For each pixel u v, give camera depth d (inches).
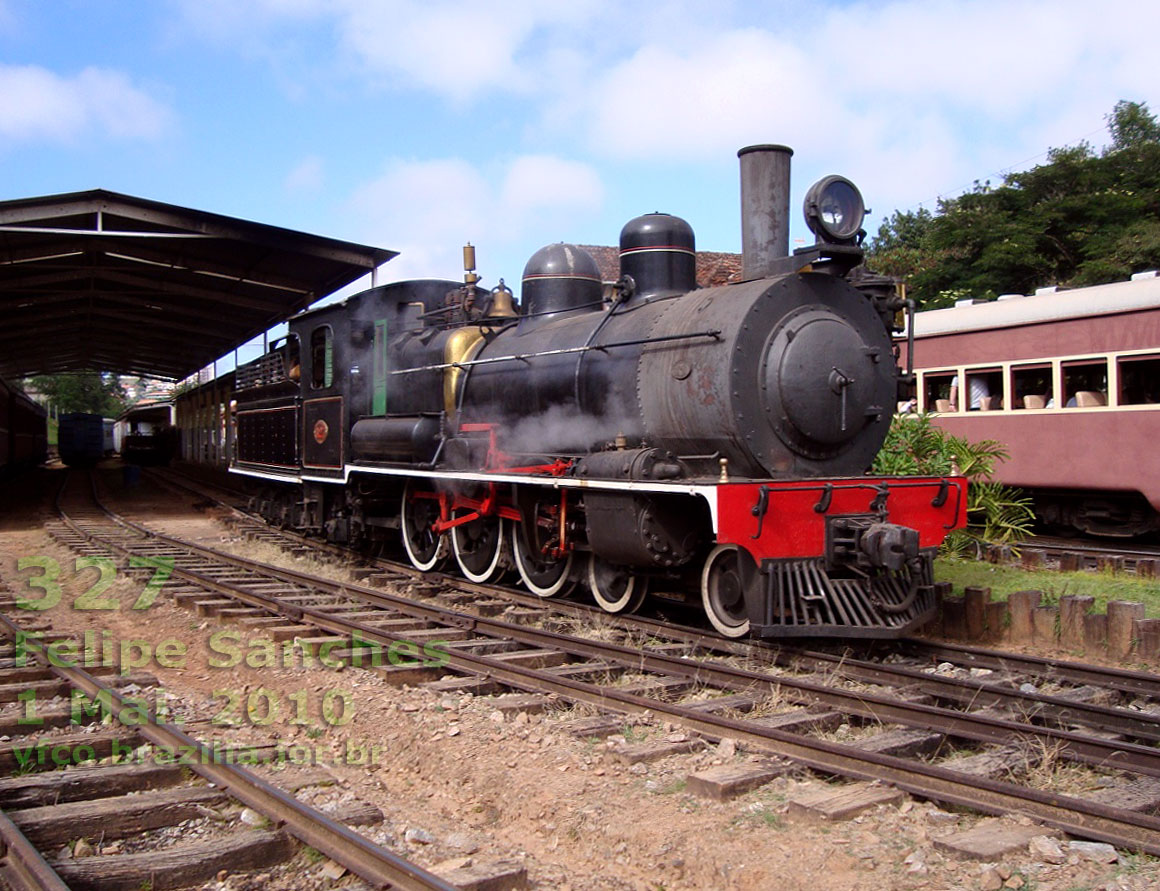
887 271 1348.4
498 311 415.5
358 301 460.4
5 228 578.2
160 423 1797.5
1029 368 532.4
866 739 190.1
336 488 493.7
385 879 129.7
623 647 261.0
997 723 189.6
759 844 146.4
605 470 298.5
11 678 244.5
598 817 159.2
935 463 430.6
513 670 239.8
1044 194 1309.1
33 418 1478.8
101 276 801.6
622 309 334.3
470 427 379.9
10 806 157.3
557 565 349.7
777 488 259.0
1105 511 519.5
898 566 249.3
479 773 182.4
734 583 281.0
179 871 134.6
